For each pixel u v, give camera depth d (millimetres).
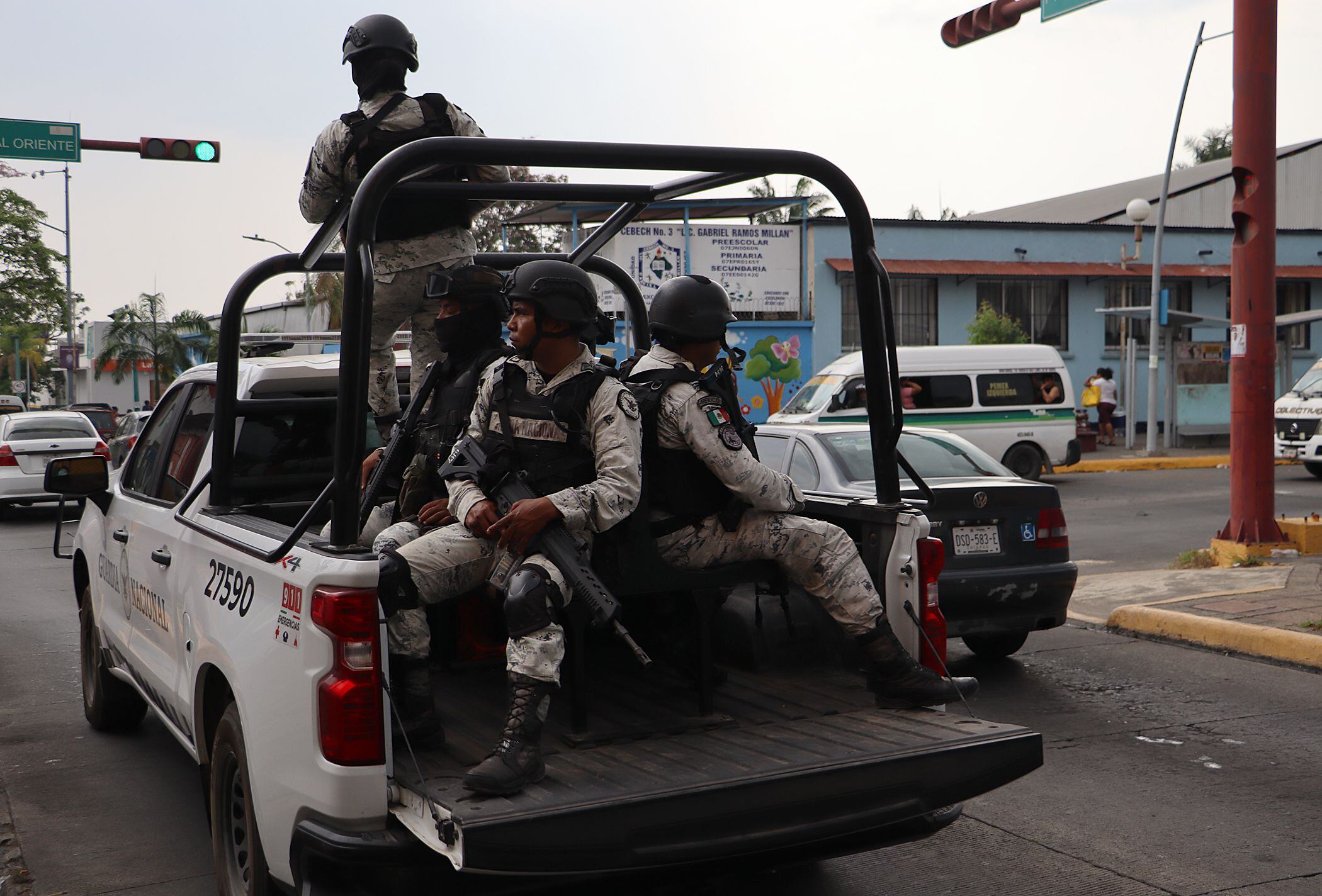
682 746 3391
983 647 7891
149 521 4957
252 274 4383
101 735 6332
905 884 4215
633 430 3369
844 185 3719
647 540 3572
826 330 27500
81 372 71750
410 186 4070
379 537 3717
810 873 4324
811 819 3107
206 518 4242
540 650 3062
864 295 3834
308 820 3062
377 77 4328
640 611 4410
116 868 4473
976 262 28859
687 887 3949
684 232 26641
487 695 3996
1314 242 31453
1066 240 29531
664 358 3668
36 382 88500
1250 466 10734
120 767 5746
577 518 3215
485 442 3422
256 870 3459
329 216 4379
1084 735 6055
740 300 27125
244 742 3455
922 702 3721
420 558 3330
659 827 2908
